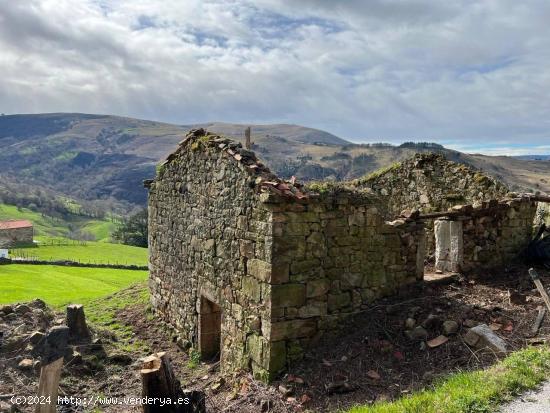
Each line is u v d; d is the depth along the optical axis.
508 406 4.66
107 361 9.12
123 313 13.75
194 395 5.95
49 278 24.05
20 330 8.55
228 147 8.70
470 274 9.67
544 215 11.16
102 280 24.61
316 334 7.56
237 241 8.29
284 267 7.24
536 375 5.22
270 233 7.18
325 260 7.66
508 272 9.78
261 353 7.37
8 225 55.09
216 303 9.20
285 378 6.96
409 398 5.32
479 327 6.93
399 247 8.63
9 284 21.17
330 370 6.92
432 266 10.80
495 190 11.06
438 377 6.09
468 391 4.97
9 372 7.21
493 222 10.24
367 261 8.20
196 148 10.28
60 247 49.25
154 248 13.38
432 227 11.78
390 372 6.64
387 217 11.82
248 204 7.89
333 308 7.76
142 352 10.51
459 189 11.87
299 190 7.50
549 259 9.74
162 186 12.69
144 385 5.36
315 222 7.52
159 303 12.82
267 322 7.24
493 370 5.57
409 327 7.53
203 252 9.90
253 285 7.70
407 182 13.18
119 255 44.16
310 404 6.23
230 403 6.82
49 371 5.28
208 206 9.63
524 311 7.69
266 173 7.86
